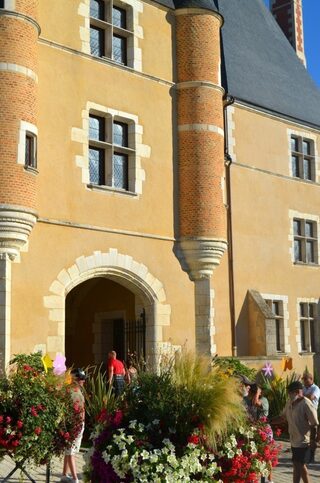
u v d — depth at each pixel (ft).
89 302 65.36
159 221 53.31
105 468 20.90
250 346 65.57
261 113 71.56
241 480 21.54
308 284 73.72
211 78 56.29
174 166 55.21
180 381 22.17
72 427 25.62
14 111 43.01
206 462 21.08
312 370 72.02
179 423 21.27
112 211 50.01
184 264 54.65
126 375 46.34
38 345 44.14
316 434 33.71
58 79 48.01
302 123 76.23
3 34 43.34
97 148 50.80
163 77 55.31
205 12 56.65
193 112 55.42
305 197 75.31
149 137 53.52
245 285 66.44
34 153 44.21
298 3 93.61
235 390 22.47
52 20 48.39
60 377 26.73
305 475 29.35
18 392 24.31
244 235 67.46
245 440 22.09
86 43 50.14
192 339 54.24
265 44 79.97
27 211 42.68
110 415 22.34
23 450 23.84
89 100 49.67
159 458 20.39
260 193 69.97
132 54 53.21
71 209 47.39
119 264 49.88
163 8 56.03
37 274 44.80
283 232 71.87
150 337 51.65
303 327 73.15
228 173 67.05
